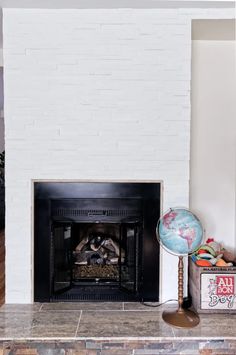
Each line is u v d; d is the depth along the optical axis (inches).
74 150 97.3
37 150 97.0
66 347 78.3
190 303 96.2
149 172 97.9
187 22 96.0
